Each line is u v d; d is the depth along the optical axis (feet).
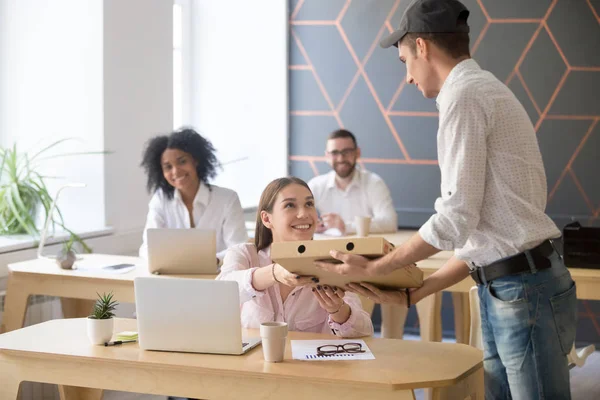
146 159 13.76
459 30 7.23
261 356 7.56
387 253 7.02
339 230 16.07
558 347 6.88
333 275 7.43
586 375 15.49
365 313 8.56
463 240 6.76
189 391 7.35
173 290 7.57
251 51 20.04
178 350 7.68
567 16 18.19
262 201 8.98
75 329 8.64
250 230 17.30
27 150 15.07
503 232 6.89
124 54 15.16
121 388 7.54
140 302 7.67
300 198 8.76
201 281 7.50
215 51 19.84
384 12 19.42
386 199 17.33
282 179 8.93
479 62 18.74
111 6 14.73
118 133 15.08
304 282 7.75
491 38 18.62
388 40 7.65
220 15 19.76
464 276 7.91
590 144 18.20
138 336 7.78
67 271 12.08
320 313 8.83
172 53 16.66
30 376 7.82
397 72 19.39
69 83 14.82
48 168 15.07
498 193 6.86
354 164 17.38
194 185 13.84
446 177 6.88
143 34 15.71
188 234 11.89
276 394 7.10
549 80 18.35
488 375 7.42
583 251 11.79
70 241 13.70
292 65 20.12
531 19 18.39
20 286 12.11
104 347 7.87
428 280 7.95
